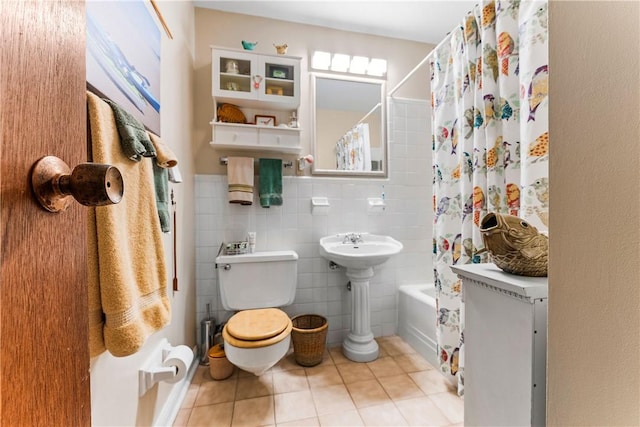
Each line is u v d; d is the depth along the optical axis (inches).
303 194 77.5
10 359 9.5
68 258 12.6
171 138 54.5
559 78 18.3
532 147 38.5
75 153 13.0
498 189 45.1
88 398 13.8
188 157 66.2
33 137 10.6
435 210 61.4
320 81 80.4
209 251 72.6
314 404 53.3
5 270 9.4
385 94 84.2
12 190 9.7
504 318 28.1
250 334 51.6
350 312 79.7
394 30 83.4
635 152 14.1
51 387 11.4
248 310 63.7
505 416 27.9
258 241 74.7
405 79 75.2
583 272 16.8
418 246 85.4
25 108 10.2
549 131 19.2
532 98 38.8
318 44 80.6
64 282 12.3
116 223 26.1
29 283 10.4
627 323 14.5
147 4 42.1
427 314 69.5
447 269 57.9
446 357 57.4
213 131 68.1
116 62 32.6
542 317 25.0
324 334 67.8
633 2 14.2
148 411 41.8
